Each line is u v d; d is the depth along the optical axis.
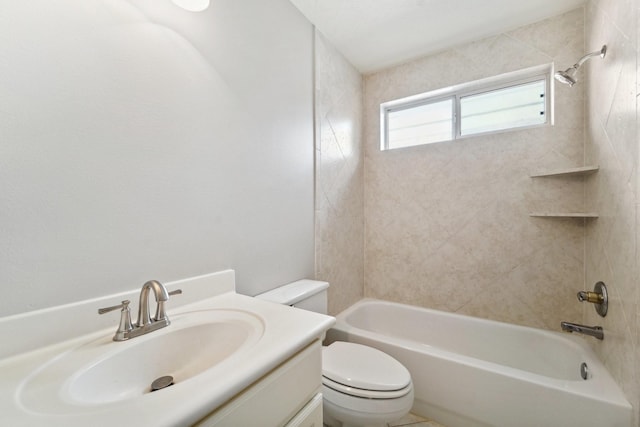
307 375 0.71
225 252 1.09
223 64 1.08
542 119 1.70
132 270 0.80
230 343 0.76
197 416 0.43
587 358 1.28
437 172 1.94
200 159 0.99
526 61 1.64
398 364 1.17
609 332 1.13
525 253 1.66
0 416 0.41
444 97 2.03
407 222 2.06
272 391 0.60
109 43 0.75
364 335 1.56
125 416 0.41
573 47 1.51
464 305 1.85
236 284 1.15
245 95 1.18
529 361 1.57
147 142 0.83
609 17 1.13
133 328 0.71
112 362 0.62
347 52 1.92
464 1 1.45
